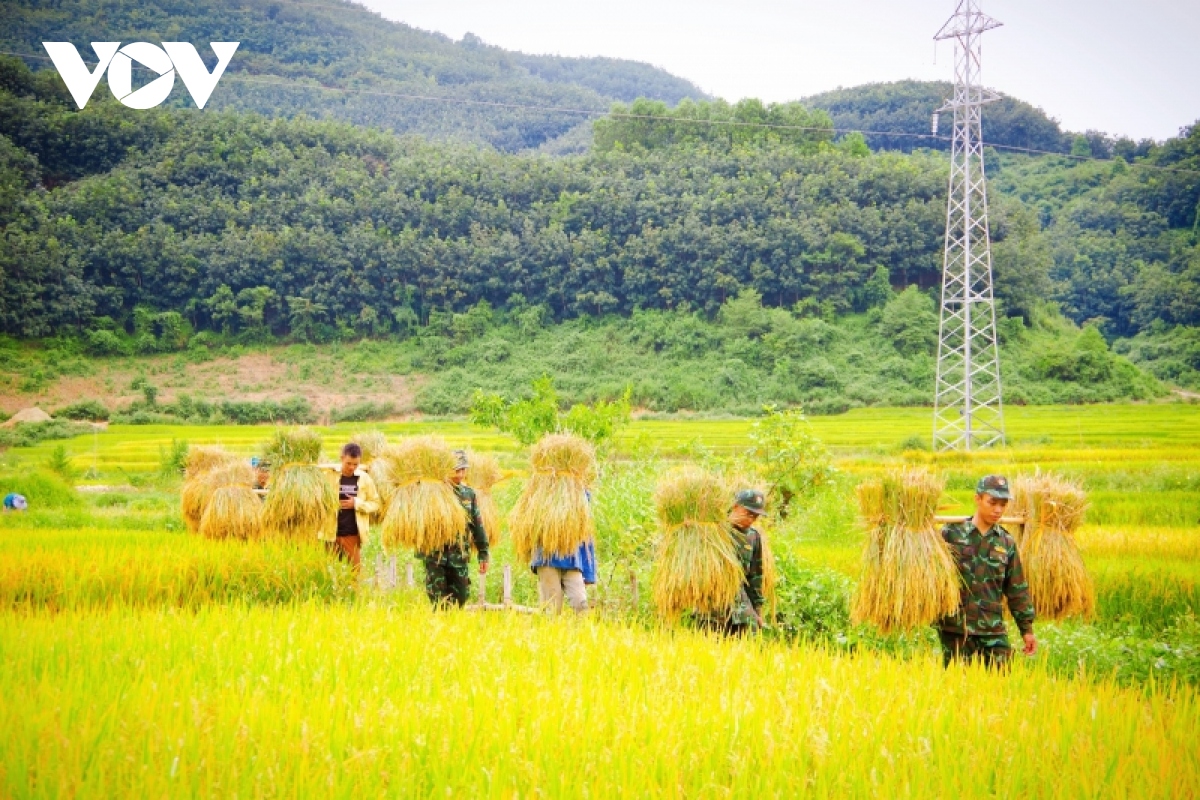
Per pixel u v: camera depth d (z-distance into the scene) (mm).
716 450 55156
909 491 8273
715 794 4547
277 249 107438
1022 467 42156
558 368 98438
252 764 4480
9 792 4031
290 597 10734
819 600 11008
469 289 109375
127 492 43375
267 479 12336
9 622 7473
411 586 12492
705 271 106312
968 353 52031
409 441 10812
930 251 109750
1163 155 141125
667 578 8758
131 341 100250
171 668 6133
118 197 110000
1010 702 6258
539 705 5539
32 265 98250
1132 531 20844
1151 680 7152
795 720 5500
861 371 92812
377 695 5684
